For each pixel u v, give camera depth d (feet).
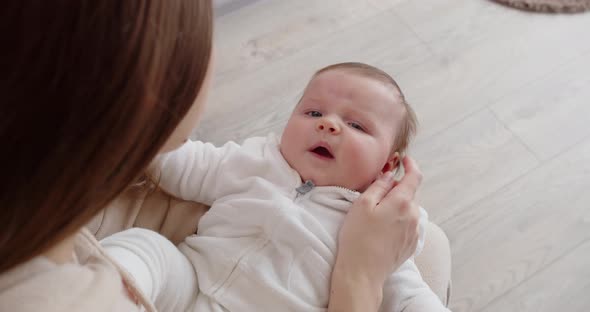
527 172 4.48
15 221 0.96
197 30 0.99
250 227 2.57
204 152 2.79
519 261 4.17
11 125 0.85
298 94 4.72
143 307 1.69
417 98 4.73
